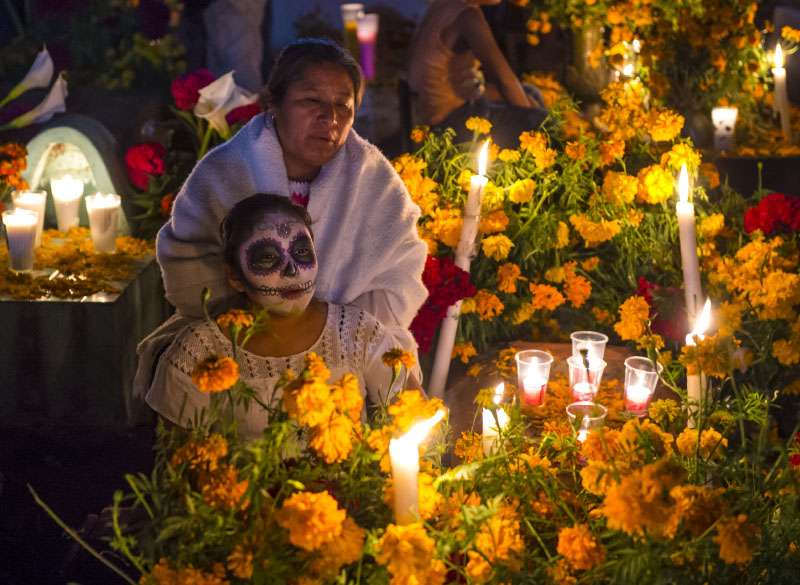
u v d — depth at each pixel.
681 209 4.39
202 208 4.09
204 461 2.49
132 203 7.10
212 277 4.12
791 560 2.58
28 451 5.75
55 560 4.71
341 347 3.53
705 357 2.98
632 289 5.73
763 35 9.73
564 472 3.46
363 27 14.14
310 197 4.13
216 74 10.90
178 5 10.70
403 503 2.48
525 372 4.27
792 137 8.33
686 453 2.95
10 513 5.12
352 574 2.54
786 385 4.88
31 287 5.84
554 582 2.56
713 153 7.68
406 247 4.28
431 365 5.40
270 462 2.46
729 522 2.36
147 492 2.56
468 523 2.51
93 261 6.35
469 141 6.54
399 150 11.41
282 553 2.41
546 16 8.10
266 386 3.42
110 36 9.45
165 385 3.42
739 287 4.70
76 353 5.83
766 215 5.07
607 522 2.54
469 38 7.86
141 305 6.30
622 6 7.41
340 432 2.53
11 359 5.85
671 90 7.79
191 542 2.42
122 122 7.61
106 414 5.94
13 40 9.28
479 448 3.16
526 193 5.33
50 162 6.95
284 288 3.30
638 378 4.08
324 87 3.91
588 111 8.20
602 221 5.54
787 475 2.61
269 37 12.30
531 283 5.56
